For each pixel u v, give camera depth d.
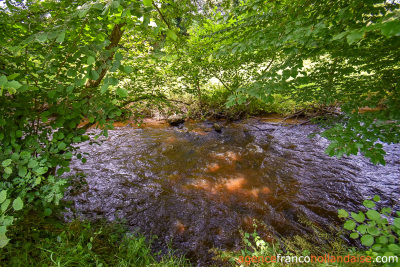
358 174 4.74
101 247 2.56
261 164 5.64
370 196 4.00
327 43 1.80
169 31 1.31
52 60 2.02
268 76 2.07
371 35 1.79
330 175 4.82
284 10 2.46
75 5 1.76
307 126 8.23
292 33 1.95
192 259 2.87
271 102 1.93
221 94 9.62
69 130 2.39
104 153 6.22
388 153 5.39
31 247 2.07
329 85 3.11
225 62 6.69
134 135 7.93
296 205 3.93
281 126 8.62
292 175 4.99
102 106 2.05
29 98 2.09
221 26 5.86
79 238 2.46
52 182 1.87
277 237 3.21
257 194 4.35
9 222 1.10
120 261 2.34
